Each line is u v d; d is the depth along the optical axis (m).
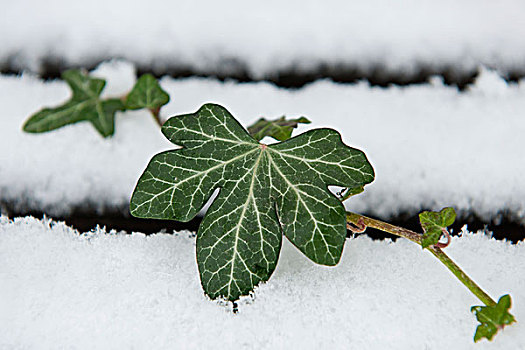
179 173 0.32
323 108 0.38
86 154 0.37
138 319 0.32
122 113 0.38
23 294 0.33
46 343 0.32
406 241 0.34
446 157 0.37
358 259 0.33
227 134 0.33
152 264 0.33
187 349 0.31
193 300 0.32
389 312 0.32
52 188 0.36
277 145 0.33
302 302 0.32
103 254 0.34
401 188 0.36
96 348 0.31
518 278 0.33
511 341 0.31
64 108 0.38
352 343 0.31
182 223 0.36
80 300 0.32
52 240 0.34
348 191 0.33
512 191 0.36
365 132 0.37
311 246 0.32
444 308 0.32
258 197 0.32
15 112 0.38
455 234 0.35
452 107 0.38
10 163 0.37
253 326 0.32
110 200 0.36
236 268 0.32
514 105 0.38
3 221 0.35
